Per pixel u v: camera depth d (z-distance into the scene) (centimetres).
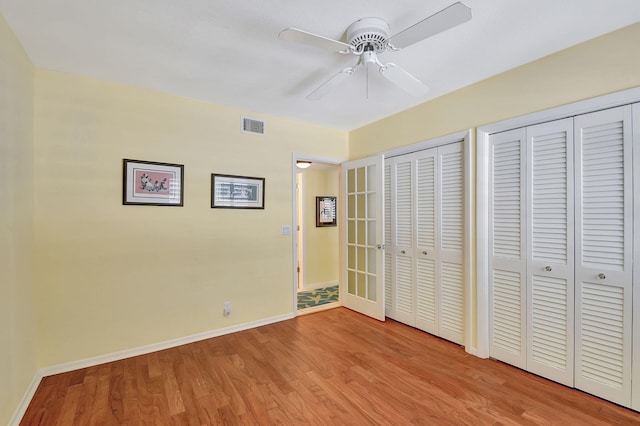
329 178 522
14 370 169
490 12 159
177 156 270
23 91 192
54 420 171
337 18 164
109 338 239
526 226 220
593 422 167
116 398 191
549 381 208
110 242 240
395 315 330
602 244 185
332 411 179
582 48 190
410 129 304
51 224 218
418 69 224
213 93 267
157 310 260
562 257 202
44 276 215
